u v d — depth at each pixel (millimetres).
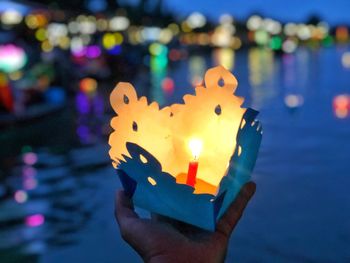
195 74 38531
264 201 7332
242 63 56625
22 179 9375
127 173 1049
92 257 5789
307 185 8156
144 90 26500
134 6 90000
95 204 7695
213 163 1143
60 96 18078
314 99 21141
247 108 1020
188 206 1019
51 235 6434
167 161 1179
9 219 7074
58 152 11742
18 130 14148
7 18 26625
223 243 1036
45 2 35469
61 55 26625
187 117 1152
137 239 1017
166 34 93375
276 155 10594
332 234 5992
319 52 90250
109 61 30438
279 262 5324
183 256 997
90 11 51062
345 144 11586
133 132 1123
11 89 15016
